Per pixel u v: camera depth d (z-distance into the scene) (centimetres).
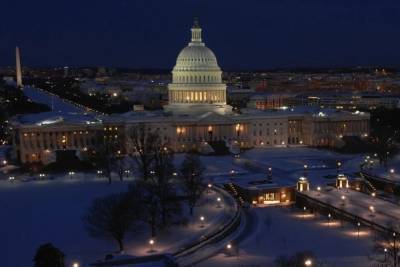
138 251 13375
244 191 19825
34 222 15412
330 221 17075
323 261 13025
